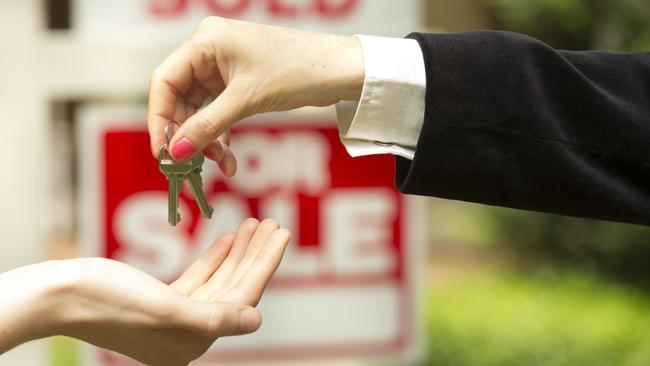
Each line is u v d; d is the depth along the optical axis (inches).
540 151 62.4
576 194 63.4
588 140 63.4
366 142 65.1
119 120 116.1
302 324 124.1
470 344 238.4
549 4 319.9
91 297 53.5
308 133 119.1
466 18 352.2
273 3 118.6
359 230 122.4
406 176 64.9
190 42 63.4
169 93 64.4
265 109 62.9
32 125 120.8
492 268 314.2
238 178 118.6
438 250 336.8
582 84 63.0
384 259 123.6
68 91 120.5
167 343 55.7
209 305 53.8
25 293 53.0
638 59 67.0
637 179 64.6
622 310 274.4
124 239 117.0
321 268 122.8
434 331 243.1
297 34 63.2
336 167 120.4
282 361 125.0
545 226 328.2
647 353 241.0
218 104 61.7
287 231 60.2
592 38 325.1
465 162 62.4
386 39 64.2
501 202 64.6
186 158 62.4
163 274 118.0
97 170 116.0
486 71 62.3
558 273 303.6
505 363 234.5
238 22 63.4
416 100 63.5
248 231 62.9
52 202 316.8
